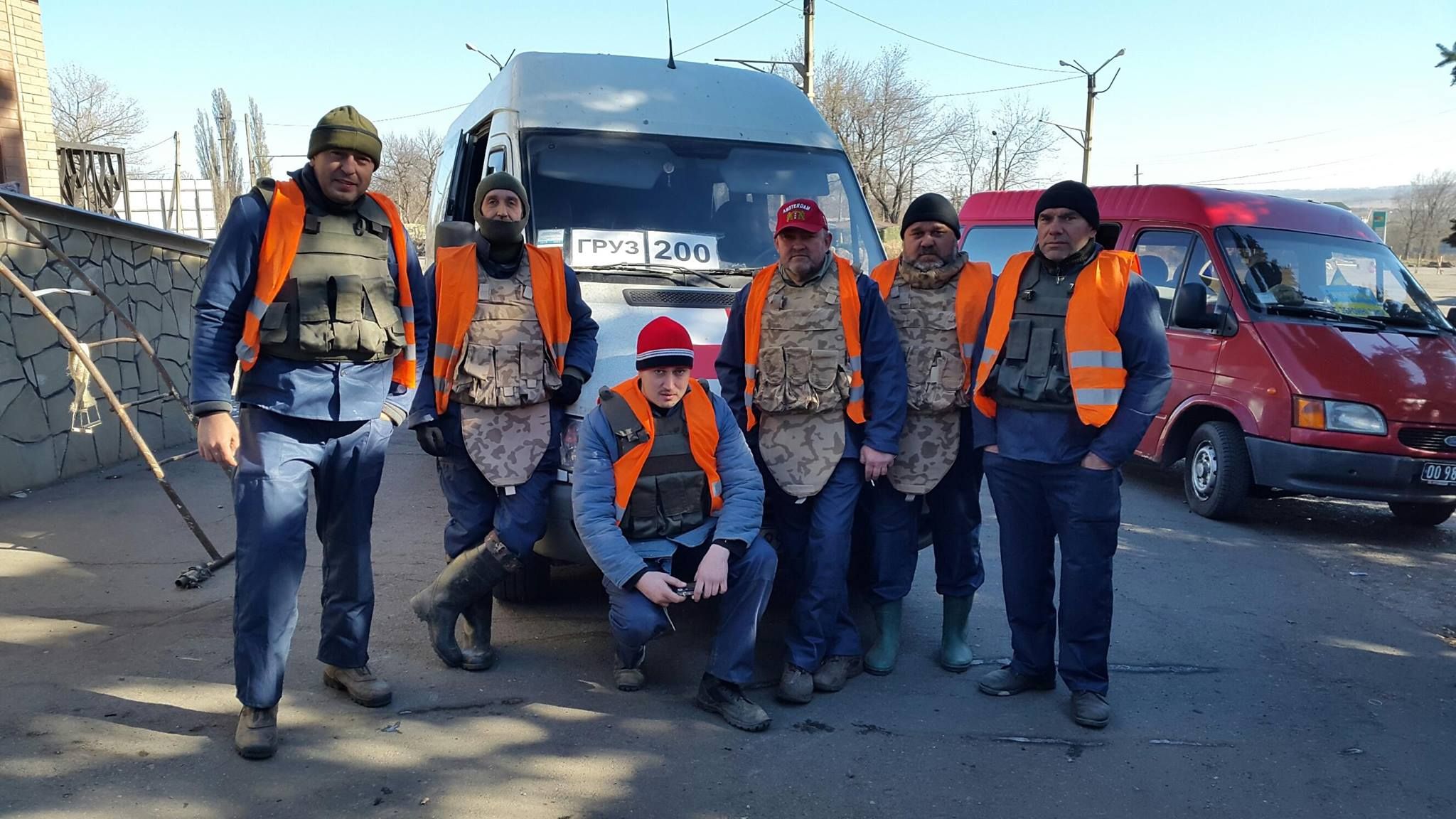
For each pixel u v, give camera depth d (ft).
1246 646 16.37
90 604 16.05
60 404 23.80
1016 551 13.66
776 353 13.60
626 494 12.79
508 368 13.48
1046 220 12.75
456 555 13.93
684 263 17.29
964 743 12.56
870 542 14.69
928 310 14.11
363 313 11.49
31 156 34.78
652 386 12.63
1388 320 25.46
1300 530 24.53
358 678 12.96
